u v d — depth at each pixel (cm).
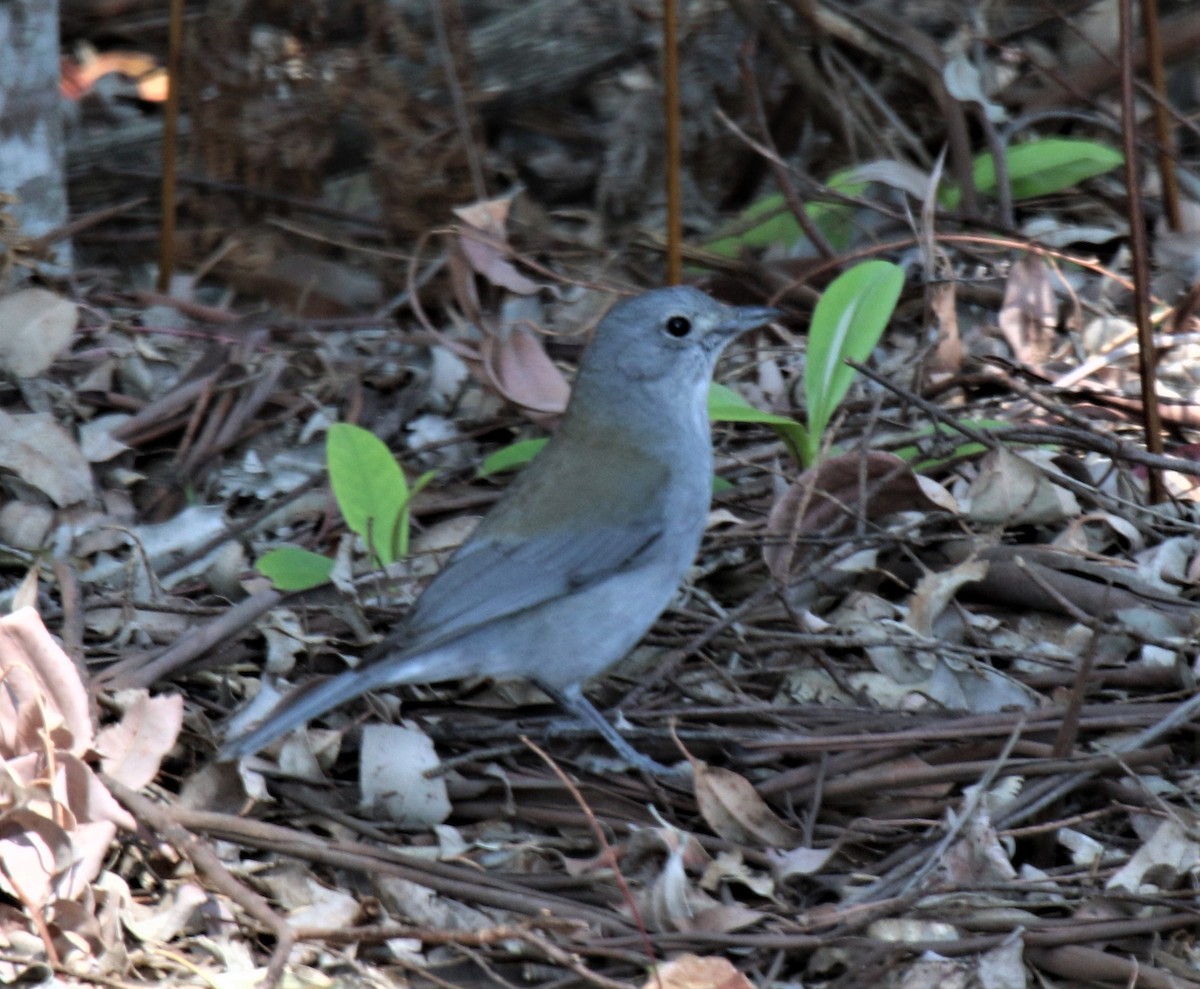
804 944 811
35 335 1256
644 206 1686
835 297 1170
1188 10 1720
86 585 1095
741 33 1670
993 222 1455
